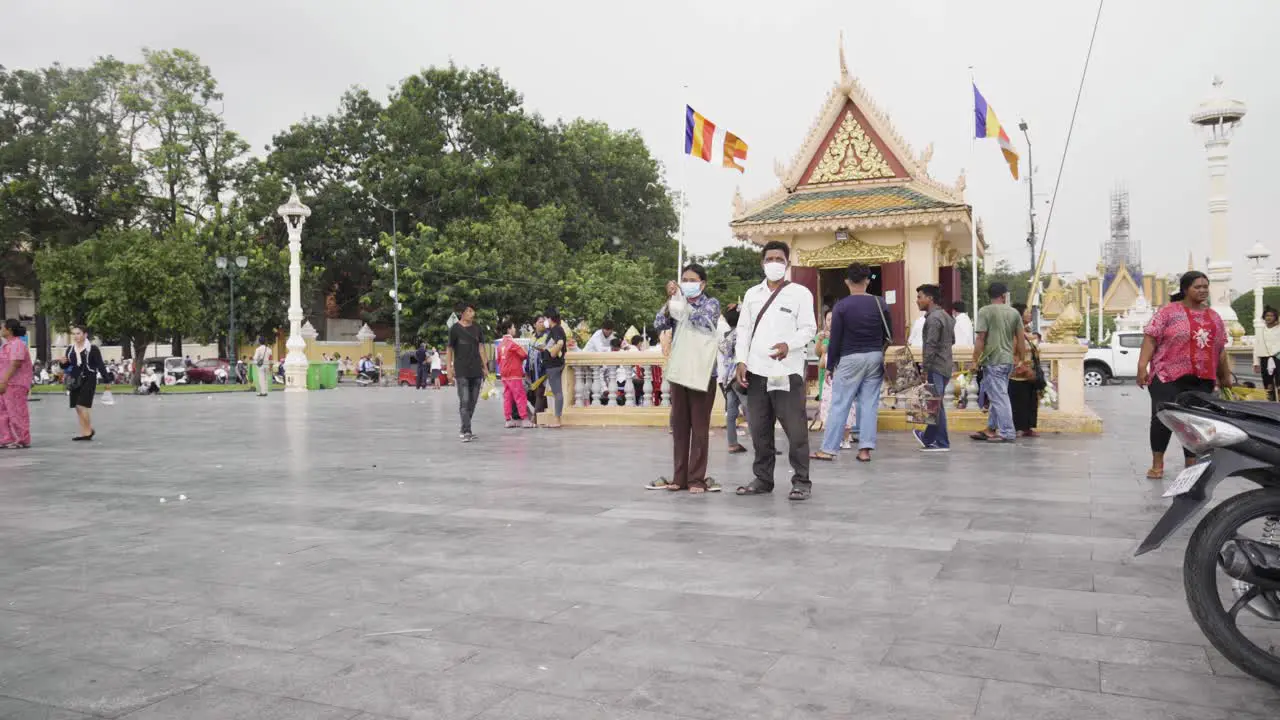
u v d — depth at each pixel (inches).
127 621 161.8
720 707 120.7
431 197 2106.3
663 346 323.9
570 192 2337.6
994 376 449.1
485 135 2116.1
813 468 359.3
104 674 135.2
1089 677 130.2
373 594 178.7
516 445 475.5
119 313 1536.7
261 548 221.9
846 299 380.8
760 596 173.8
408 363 1815.9
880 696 123.9
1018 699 122.4
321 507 282.2
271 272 1994.3
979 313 452.8
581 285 1990.7
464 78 2187.5
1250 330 1841.8
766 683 129.0
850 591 176.2
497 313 1932.8
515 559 207.0
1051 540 219.1
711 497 293.3
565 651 143.5
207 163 2003.0
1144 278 2957.7
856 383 380.5
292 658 141.6
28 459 432.8
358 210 2169.0
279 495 308.2
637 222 2642.7
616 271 2096.5
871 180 723.4
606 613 163.9
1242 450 133.6
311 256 2182.6
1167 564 194.7
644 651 143.1
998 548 211.2
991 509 261.6
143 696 126.3
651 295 2156.7
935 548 212.1
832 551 210.5
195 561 208.4
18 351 493.4
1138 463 362.6
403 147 2100.1
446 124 2196.1
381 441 510.3
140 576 194.5
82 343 537.0
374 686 129.5
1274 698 122.5
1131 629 151.5
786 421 285.4
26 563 207.5
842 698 123.3
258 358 1187.9
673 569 195.8
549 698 124.5
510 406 591.2
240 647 147.1
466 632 153.8
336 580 189.6
